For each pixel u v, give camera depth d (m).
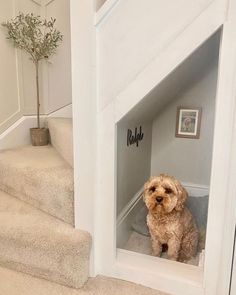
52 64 2.45
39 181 1.50
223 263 1.16
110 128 1.23
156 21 1.07
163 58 1.09
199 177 2.16
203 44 1.10
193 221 1.65
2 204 1.62
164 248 1.65
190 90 2.04
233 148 1.05
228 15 0.97
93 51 1.15
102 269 1.40
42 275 1.35
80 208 1.33
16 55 2.11
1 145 2.07
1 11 1.93
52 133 2.15
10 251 1.38
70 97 2.50
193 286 1.24
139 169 1.97
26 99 2.26
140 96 1.16
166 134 2.19
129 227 1.81
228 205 1.10
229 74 1.01
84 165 1.27
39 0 2.31
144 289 1.30
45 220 1.44
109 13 1.11
